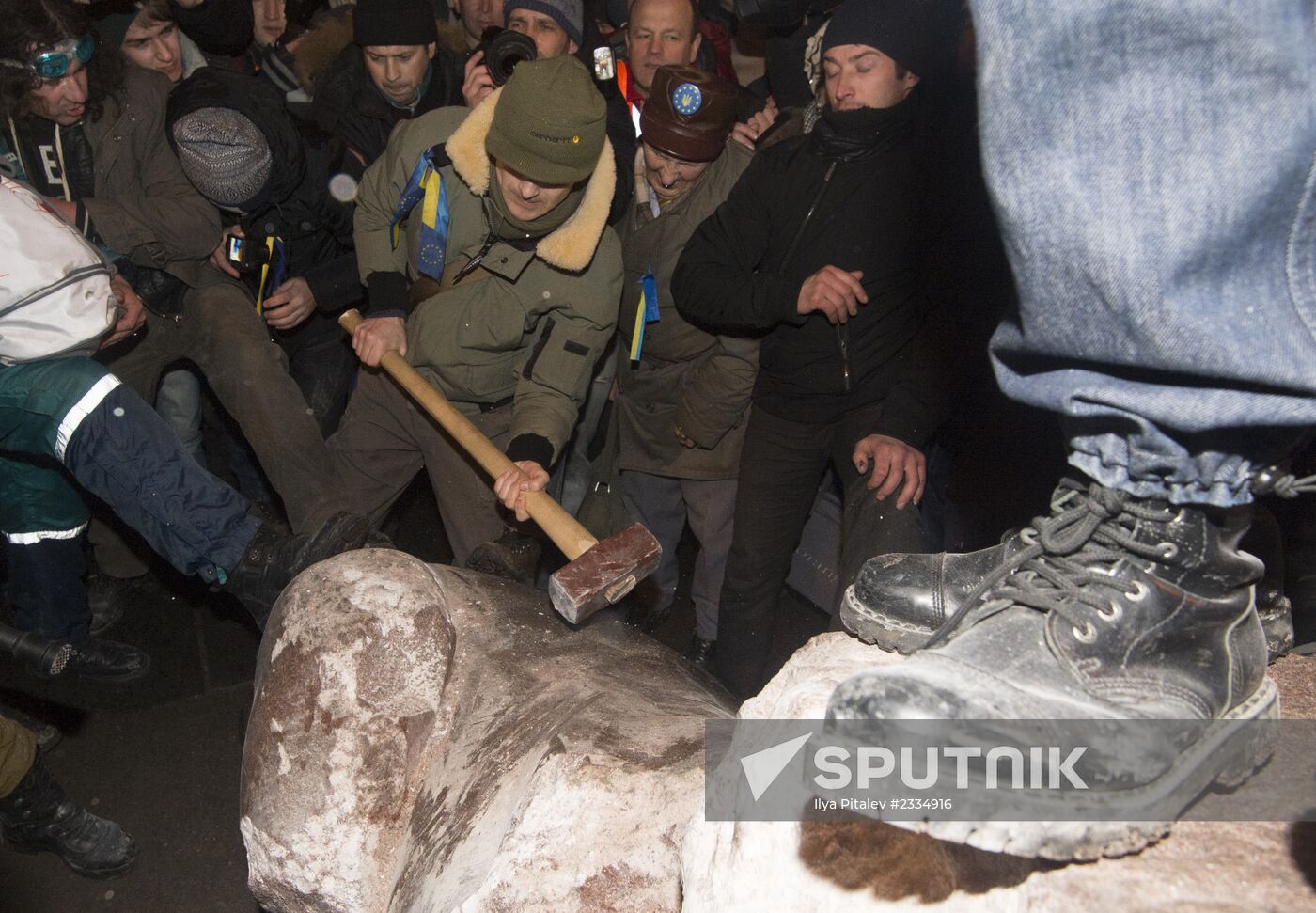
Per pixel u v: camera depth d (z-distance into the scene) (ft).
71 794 10.73
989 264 9.24
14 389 8.75
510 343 9.73
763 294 9.51
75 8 9.86
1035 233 3.31
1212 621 3.77
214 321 10.84
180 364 12.26
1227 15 2.99
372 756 6.07
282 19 13.28
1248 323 3.17
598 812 4.77
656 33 10.83
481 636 6.72
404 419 10.43
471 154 9.08
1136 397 3.42
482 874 4.78
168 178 10.63
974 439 10.59
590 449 12.05
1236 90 3.05
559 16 11.21
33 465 10.53
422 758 6.15
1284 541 7.16
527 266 9.53
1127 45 3.11
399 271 10.19
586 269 9.58
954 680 3.38
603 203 9.18
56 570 11.14
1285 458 3.60
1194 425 3.34
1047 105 3.22
